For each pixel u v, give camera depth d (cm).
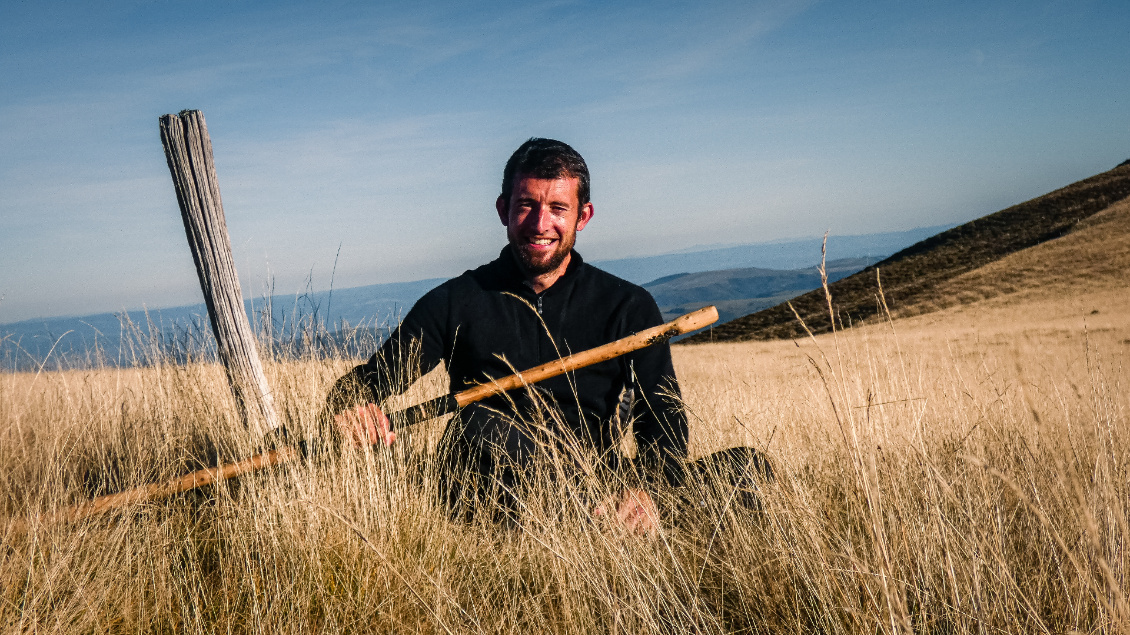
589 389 253
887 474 196
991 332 2809
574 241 253
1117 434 216
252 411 304
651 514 221
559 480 214
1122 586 152
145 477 255
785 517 196
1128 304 3338
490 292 261
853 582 164
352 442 242
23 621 173
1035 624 154
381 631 182
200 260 345
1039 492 198
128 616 184
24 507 235
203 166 346
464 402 246
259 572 200
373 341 306
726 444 300
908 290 5244
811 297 6134
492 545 220
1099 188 6116
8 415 324
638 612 172
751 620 178
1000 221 6322
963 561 171
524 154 241
